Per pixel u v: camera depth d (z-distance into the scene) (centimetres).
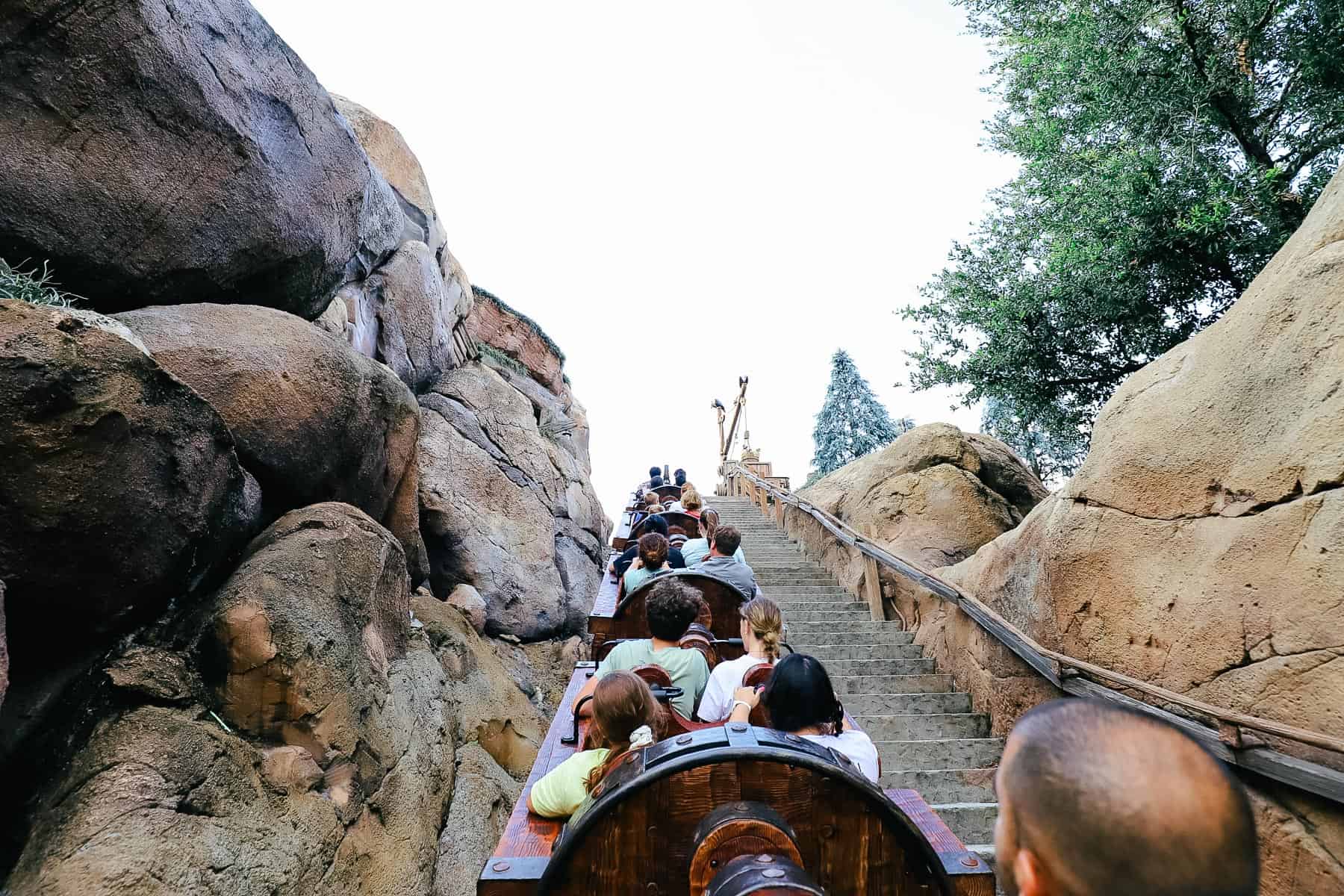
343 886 334
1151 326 720
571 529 1057
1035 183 798
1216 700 364
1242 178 592
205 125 464
